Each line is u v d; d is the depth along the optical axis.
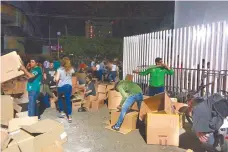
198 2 11.17
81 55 28.92
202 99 4.91
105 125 6.36
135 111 6.37
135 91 5.92
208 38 7.12
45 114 7.49
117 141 5.21
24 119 5.03
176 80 8.48
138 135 5.60
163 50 9.30
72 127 6.20
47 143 4.08
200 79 7.30
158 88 7.01
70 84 6.83
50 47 36.09
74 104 8.16
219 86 6.56
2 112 5.48
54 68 9.36
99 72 15.88
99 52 29.00
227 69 6.48
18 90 8.97
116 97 8.15
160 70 6.98
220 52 6.70
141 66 10.85
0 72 5.16
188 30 7.93
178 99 7.86
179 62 8.35
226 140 3.96
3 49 29.75
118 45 29.41
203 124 4.06
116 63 15.52
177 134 4.93
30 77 5.63
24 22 38.12
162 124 4.98
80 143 5.08
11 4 32.56
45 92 8.38
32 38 41.47
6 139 4.05
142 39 10.85
